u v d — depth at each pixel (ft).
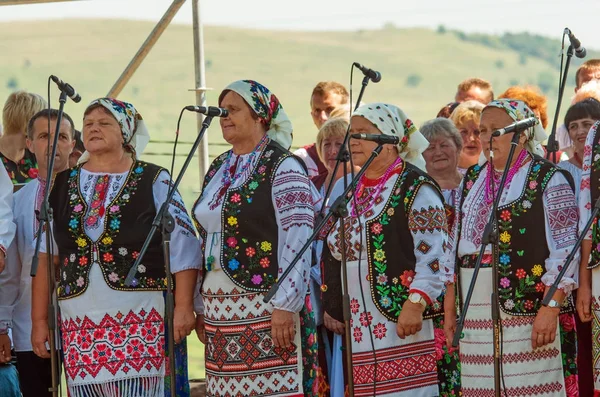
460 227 26.45
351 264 25.94
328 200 29.99
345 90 36.86
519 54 474.90
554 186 25.30
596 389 24.89
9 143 32.91
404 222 25.67
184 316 26.50
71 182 27.04
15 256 28.94
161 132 341.00
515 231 25.39
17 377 29.22
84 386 26.00
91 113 26.99
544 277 24.89
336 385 27.02
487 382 25.62
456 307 26.63
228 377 25.71
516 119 25.82
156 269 26.48
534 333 24.93
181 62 420.77
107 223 26.30
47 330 27.35
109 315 26.00
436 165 30.76
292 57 455.22
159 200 26.73
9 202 28.22
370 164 26.27
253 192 25.94
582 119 30.19
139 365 25.98
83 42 438.81
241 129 26.37
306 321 26.20
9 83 392.47
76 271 26.25
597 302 24.76
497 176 26.13
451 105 36.27
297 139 321.73
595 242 24.68
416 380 25.39
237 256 25.75
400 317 25.18
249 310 25.62
